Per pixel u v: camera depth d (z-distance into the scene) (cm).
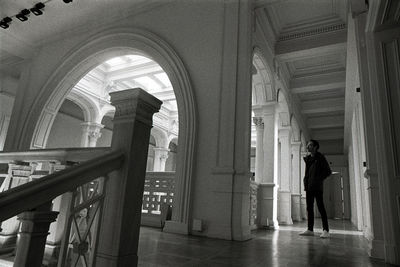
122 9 662
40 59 817
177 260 261
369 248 345
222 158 448
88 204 162
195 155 471
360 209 744
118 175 175
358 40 407
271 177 680
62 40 789
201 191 452
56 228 225
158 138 1655
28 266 127
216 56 503
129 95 186
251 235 482
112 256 161
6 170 421
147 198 588
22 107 789
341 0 597
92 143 1184
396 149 318
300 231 618
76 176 147
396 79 331
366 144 364
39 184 127
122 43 641
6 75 1022
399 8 310
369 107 374
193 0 567
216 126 467
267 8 606
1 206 109
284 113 970
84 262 159
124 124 187
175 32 569
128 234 170
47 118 762
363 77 389
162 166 1641
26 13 678
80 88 1083
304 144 1379
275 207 675
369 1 348
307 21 681
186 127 487
